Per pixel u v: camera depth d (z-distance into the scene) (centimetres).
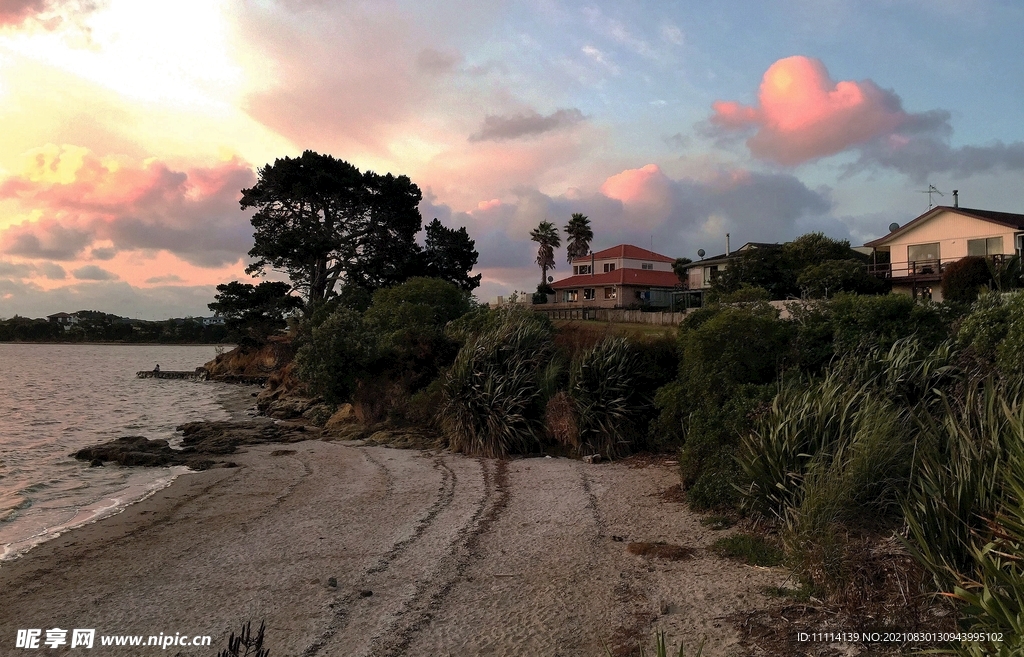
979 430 725
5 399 4394
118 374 7875
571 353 1914
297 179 5328
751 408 1079
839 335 1297
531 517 1083
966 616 503
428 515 1139
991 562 506
